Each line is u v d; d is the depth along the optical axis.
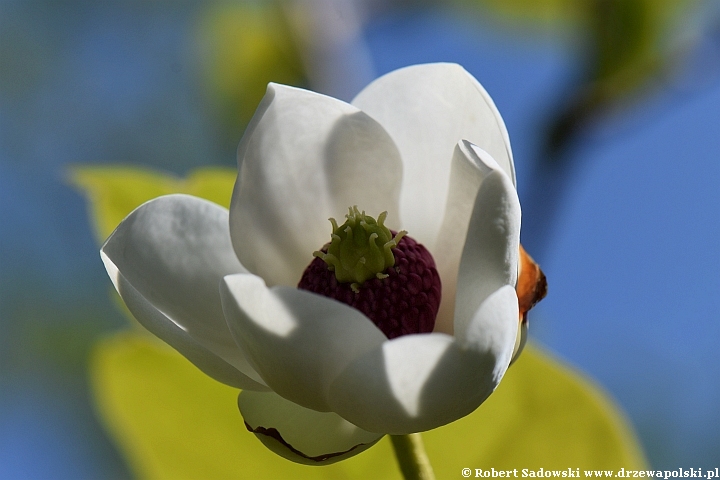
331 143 0.49
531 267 0.48
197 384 0.52
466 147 0.47
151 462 0.52
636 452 0.51
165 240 0.49
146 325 0.47
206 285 0.49
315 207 0.50
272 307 0.45
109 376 0.52
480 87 0.48
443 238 0.49
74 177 0.53
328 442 0.47
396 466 0.51
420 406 0.45
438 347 0.45
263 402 0.47
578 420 0.52
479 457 0.52
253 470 0.52
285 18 0.67
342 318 0.45
